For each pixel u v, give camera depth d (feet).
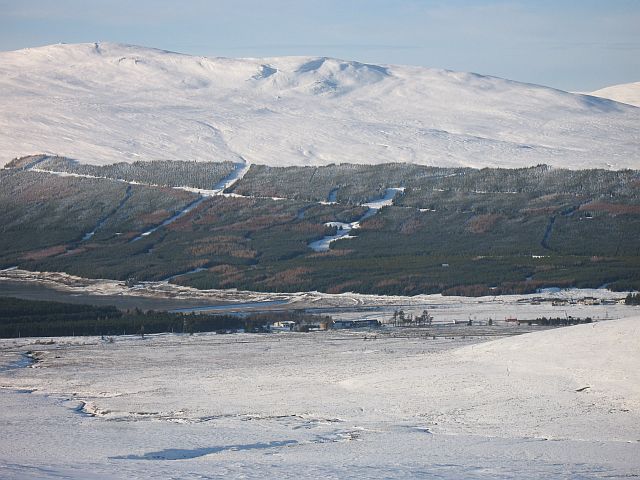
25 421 351.67
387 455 276.00
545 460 270.05
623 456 278.05
